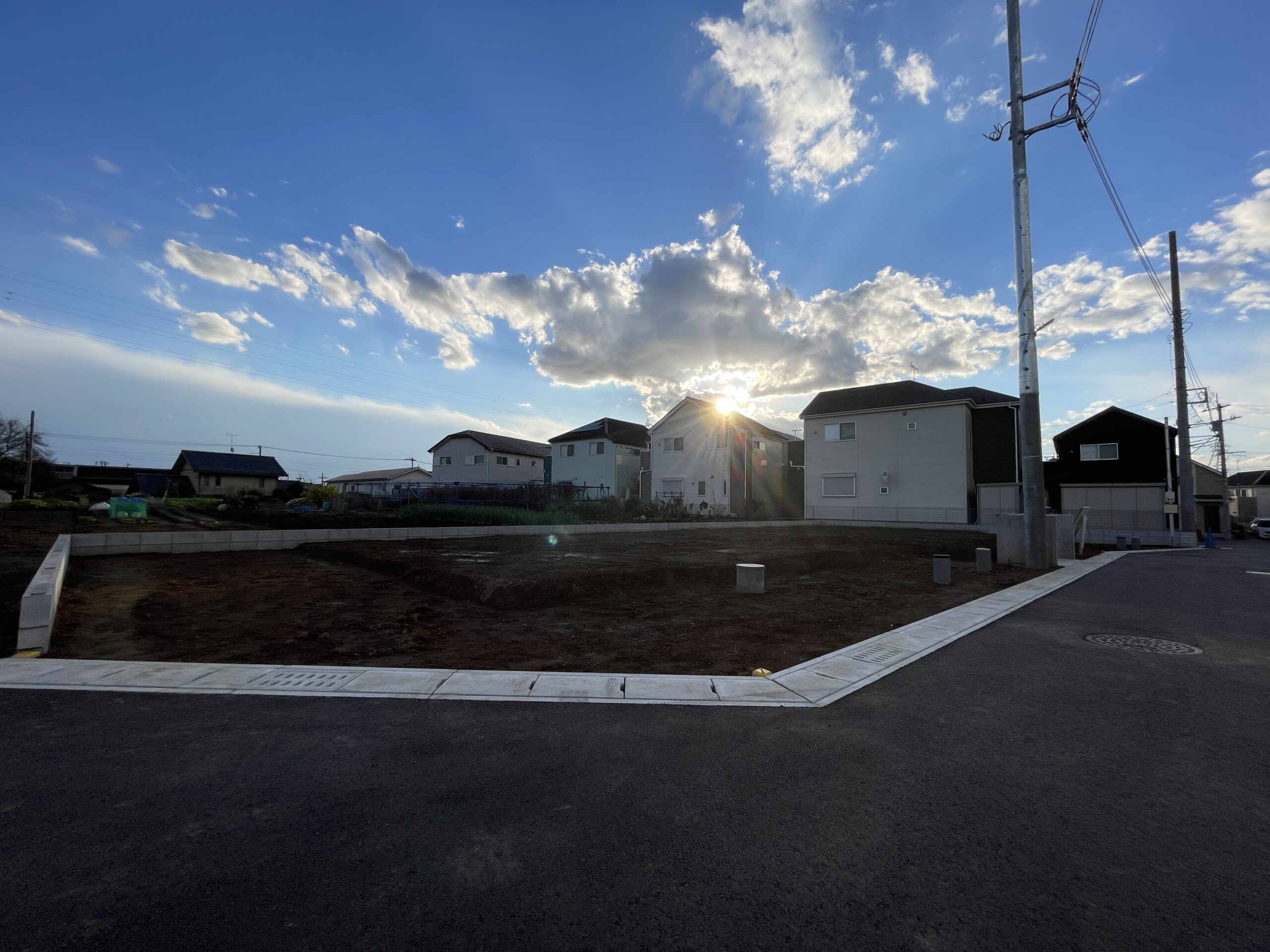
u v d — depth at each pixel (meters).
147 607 6.76
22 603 4.96
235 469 44.69
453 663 4.93
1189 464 21.61
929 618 7.01
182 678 4.35
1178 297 22.02
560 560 10.89
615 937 1.81
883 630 6.38
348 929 1.83
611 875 2.12
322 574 9.64
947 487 26.33
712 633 6.17
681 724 3.61
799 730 3.54
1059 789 2.80
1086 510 16.84
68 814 2.49
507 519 19.56
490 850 2.27
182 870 2.11
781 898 2.00
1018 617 7.15
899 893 2.03
